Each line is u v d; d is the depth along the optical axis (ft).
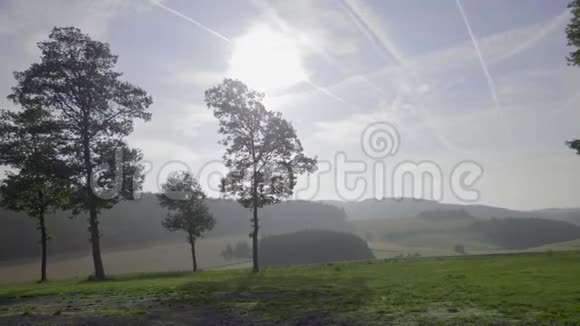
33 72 114.42
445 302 54.39
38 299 74.79
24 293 83.71
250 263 339.36
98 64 123.24
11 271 291.38
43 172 117.29
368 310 52.16
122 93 123.34
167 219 175.52
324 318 49.01
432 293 61.87
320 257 349.20
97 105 120.78
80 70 118.73
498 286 64.34
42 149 119.55
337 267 118.21
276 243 363.76
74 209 126.93
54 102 117.29
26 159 118.93
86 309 61.72
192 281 94.73
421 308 51.49
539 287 61.00
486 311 47.93
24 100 117.08
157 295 73.00
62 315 57.31
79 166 118.32
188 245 415.23
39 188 130.52
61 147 118.42
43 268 138.62
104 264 331.57
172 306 61.41
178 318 52.80
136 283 95.91
